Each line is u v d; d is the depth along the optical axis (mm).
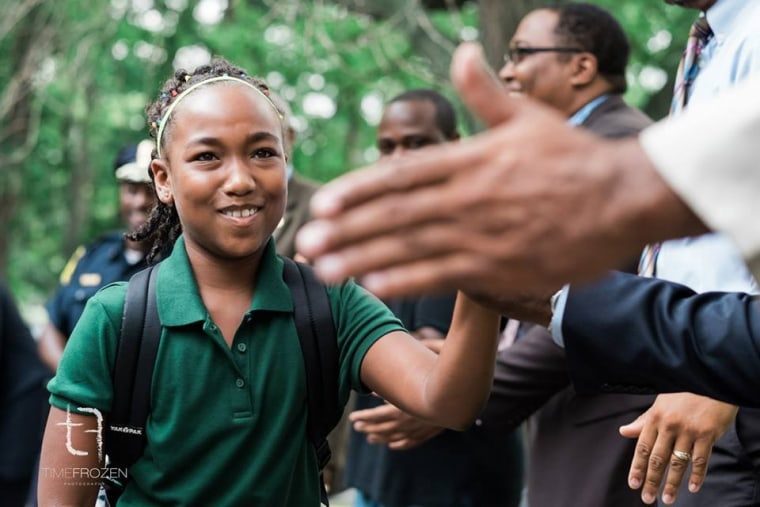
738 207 1012
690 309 1754
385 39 8617
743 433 2520
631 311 1772
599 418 3125
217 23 10734
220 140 2229
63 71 10273
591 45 3723
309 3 8930
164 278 2275
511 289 1083
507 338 3627
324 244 1044
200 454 2211
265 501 2211
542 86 3773
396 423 3490
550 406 3311
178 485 2219
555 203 1031
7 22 9617
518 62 3826
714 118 1021
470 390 1989
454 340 1981
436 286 1061
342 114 12680
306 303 2281
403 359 2186
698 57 2787
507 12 6309
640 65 9891
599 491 3086
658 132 1041
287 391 2242
